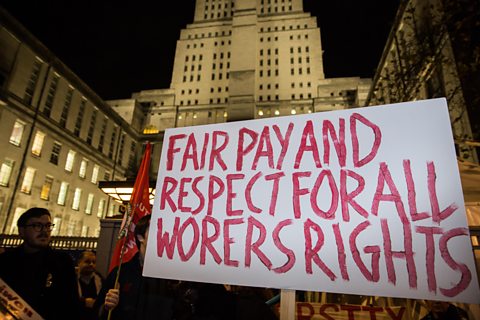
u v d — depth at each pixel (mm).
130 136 54719
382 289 2100
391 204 2279
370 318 4008
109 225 8695
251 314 2521
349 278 2191
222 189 2832
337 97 70562
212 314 2572
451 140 2285
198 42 89000
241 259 2514
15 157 30250
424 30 18719
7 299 2609
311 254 2334
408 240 2160
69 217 37188
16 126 31094
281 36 84125
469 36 13312
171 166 3145
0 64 29516
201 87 84062
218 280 2510
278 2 89812
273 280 2355
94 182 42969
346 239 2293
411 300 4246
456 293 1958
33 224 2861
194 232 2766
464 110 15430
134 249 3309
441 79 18453
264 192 2668
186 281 2855
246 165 2836
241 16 80062
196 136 3166
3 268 2756
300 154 2682
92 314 2928
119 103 71938
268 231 2518
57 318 2760
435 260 2062
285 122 2852
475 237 3949
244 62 74812
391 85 21609
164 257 2779
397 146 2408
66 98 38344
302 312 4203
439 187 2209
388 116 2514
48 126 34594
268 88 79625
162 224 2916
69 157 38438
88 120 42469
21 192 30609
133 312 2984
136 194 3461
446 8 13344
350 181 2441
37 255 2918
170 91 83688
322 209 2438
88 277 5059
